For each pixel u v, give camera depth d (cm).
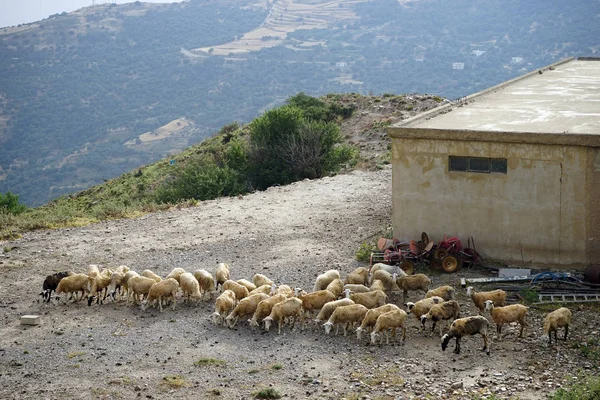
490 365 1564
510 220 2108
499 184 2103
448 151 2147
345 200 3089
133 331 1803
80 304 2006
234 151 4522
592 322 1758
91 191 5459
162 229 2741
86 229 2777
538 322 1772
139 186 4944
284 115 4519
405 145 2200
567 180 2019
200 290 2028
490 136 2075
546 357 1591
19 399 1460
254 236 2606
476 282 1998
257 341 1733
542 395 1426
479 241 2158
